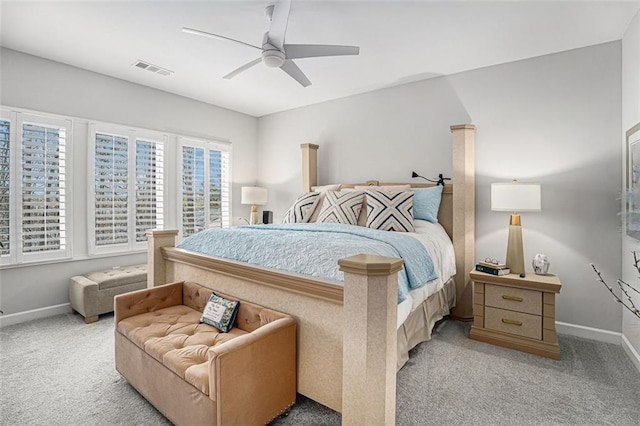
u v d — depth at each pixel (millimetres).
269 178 5312
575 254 2920
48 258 3285
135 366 1934
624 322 2654
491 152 3322
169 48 3039
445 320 3291
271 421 1735
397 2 2287
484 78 3369
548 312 2494
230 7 2387
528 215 3119
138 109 3965
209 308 2096
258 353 1599
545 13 2393
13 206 3074
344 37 2781
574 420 1769
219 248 2447
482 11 2383
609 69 2777
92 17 2531
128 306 2186
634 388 2068
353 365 1426
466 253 3234
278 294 1945
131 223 3900
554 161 3012
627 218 2508
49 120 3283
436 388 2057
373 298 1370
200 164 4641
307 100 4574
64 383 2113
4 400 1929
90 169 3555
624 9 2334
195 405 1521
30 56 3166
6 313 3082
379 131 4105
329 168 4578
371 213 3201
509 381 2141
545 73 3059
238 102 4688
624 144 2646
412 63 3297
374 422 1394
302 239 2152
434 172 3693
